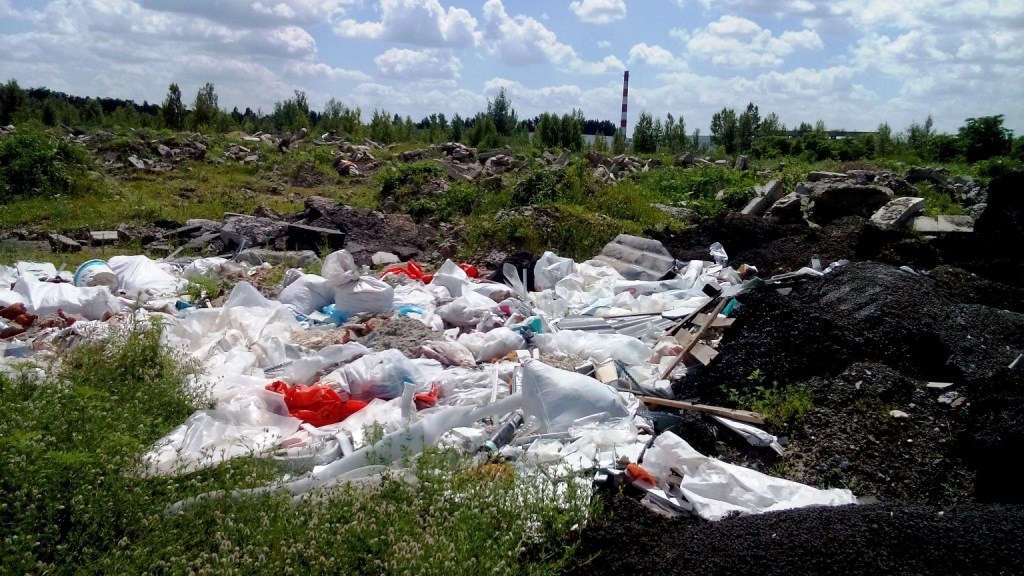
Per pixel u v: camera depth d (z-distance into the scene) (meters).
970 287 8.40
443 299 8.49
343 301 8.09
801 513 3.92
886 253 10.40
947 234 11.10
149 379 5.36
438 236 13.03
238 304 7.75
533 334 7.18
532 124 47.12
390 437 4.74
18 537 3.41
